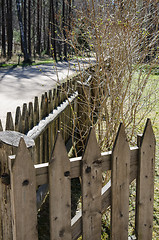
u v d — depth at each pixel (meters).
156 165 4.14
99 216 1.88
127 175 1.94
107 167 1.88
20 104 7.03
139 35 3.17
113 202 1.93
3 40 25.50
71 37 3.26
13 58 23.61
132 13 3.24
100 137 3.25
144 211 2.09
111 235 1.99
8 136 1.86
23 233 1.64
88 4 3.18
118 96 3.12
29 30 27.89
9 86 10.17
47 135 3.35
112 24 3.09
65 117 4.34
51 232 1.73
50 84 10.97
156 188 3.59
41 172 1.65
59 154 1.66
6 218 1.87
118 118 3.12
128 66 3.06
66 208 1.75
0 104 6.93
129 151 1.92
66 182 1.71
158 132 5.42
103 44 3.06
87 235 1.86
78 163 1.75
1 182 1.77
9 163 1.58
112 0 3.23
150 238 2.18
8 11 24.78
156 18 3.30
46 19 39.38
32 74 14.30
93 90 4.16
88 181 1.79
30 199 1.62
